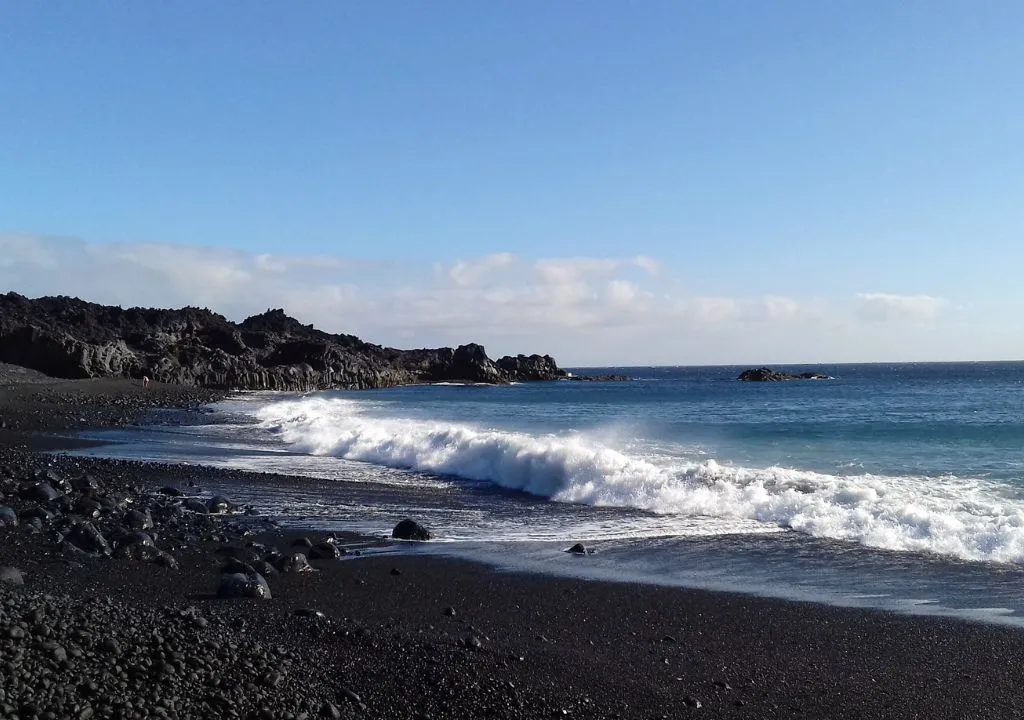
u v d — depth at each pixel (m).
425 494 17.09
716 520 14.05
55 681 5.02
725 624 8.38
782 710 6.18
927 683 6.76
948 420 32.31
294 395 73.00
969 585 9.87
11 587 7.58
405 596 9.20
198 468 20.45
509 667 6.83
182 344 88.25
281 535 12.67
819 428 29.36
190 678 5.56
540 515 14.73
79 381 64.81
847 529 12.92
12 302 88.69
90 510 12.86
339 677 6.36
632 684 6.61
